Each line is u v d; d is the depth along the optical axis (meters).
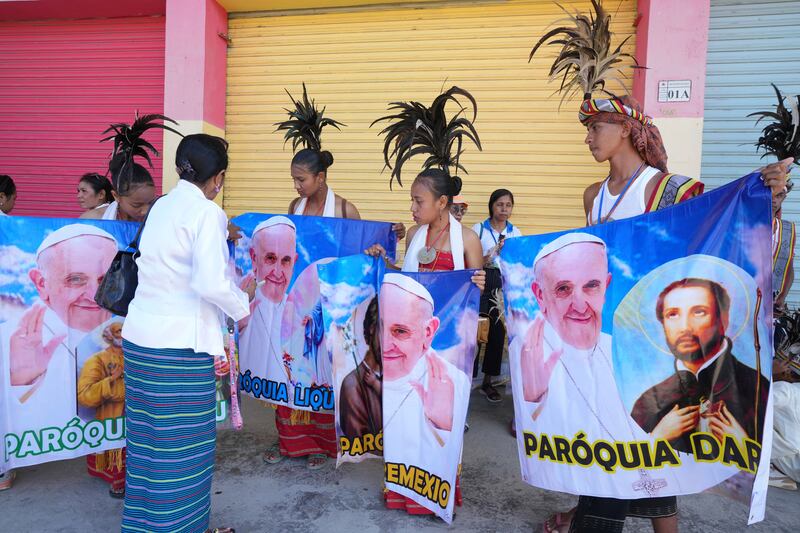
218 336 2.14
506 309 2.43
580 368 2.21
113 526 2.57
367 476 3.11
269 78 5.77
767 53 4.80
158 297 2.04
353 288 2.80
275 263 3.22
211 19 5.49
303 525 2.59
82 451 2.78
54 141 6.35
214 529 2.46
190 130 5.48
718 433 1.95
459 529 2.58
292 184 5.78
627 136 2.24
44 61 6.28
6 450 2.67
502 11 5.20
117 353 2.83
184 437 2.09
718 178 4.96
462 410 2.57
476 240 2.83
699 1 4.41
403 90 5.46
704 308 1.98
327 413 3.20
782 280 3.25
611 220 2.27
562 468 2.24
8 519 2.62
